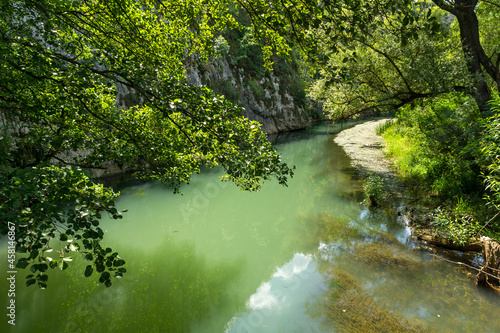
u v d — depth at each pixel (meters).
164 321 4.91
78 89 2.78
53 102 3.41
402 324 4.41
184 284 6.02
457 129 8.41
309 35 2.52
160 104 2.88
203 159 4.47
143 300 5.45
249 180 3.73
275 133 29.73
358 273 5.75
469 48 7.70
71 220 1.96
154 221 9.18
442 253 6.16
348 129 29.05
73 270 6.21
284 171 3.30
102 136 4.28
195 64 21.30
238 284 6.05
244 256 7.15
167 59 3.89
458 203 7.30
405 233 7.10
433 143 9.70
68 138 4.03
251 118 27.11
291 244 7.40
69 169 2.19
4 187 1.78
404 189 10.06
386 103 9.75
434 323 4.38
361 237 7.20
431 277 5.42
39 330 4.55
